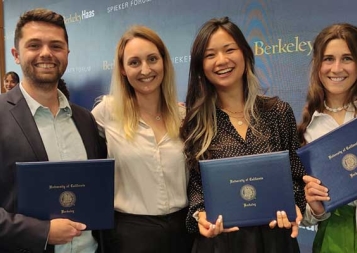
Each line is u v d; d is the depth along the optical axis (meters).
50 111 1.43
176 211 1.59
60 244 1.30
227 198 1.36
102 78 3.68
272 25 2.44
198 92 1.60
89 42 3.79
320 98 1.60
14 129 1.34
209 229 1.35
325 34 1.55
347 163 1.36
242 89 1.61
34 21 1.40
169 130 1.63
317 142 1.40
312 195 1.39
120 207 1.56
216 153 1.50
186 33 2.93
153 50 1.59
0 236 1.25
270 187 1.35
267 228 1.45
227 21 1.55
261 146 1.48
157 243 1.53
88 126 1.54
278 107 1.56
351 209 1.46
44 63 1.38
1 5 5.00
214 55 1.52
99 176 1.32
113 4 3.52
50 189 1.28
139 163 1.55
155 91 1.66
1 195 1.32
